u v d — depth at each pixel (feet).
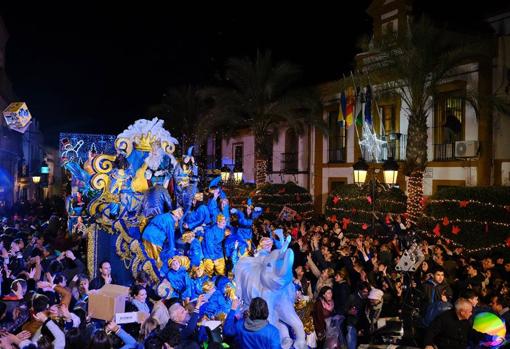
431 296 29.76
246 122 91.56
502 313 25.80
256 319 19.33
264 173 84.79
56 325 19.44
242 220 36.50
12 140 134.00
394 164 48.65
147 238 33.96
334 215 69.36
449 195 51.57
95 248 36.86
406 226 54.85
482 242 47.55
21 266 33.88
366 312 30.17
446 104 68.64
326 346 25.03
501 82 61.72
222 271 33.99
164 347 18.16
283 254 24.57
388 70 63.36
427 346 22.54
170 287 31.58
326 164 92.12
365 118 70.08
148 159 36.96
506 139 61.62
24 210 86.89
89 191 38.96
